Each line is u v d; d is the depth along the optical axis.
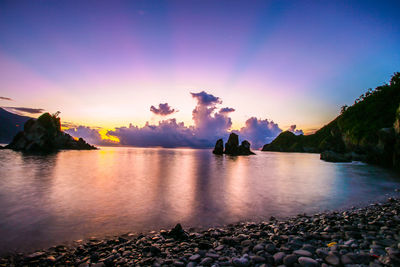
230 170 34.53
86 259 5.88
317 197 14.57
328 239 6.79
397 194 15.66
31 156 59.28
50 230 8.35
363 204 12.66
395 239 6.42
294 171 34.09
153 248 6.29
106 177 23.45
